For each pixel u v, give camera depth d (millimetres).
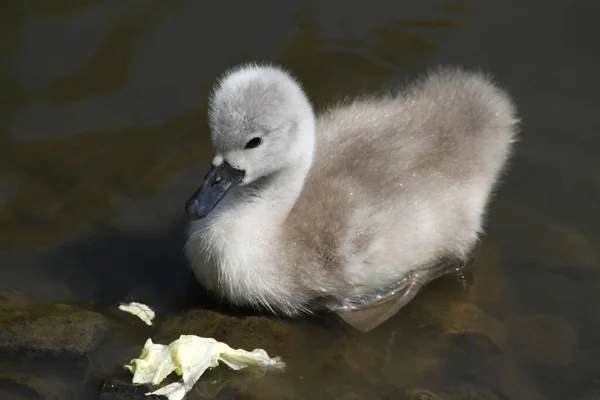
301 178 9555
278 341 9203
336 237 9305
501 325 9492
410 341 9336
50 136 11102
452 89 10516
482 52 12195
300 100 9344
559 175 10844
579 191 10688
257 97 8984
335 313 9664
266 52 12188
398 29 12516
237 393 8617
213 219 9500
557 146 11125
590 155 11031
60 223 10227
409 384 8844
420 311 9688
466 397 8695
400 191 9594
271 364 8891
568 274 9953
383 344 9297
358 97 11172
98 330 8977
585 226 10367
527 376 8977
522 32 12438
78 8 12594
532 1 12844
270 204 9531
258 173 9234
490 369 9031
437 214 9758
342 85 11781
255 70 9273
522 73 11930
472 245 10188
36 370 8602
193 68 11953
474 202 10078
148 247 10078
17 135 11078
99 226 10234
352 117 10344
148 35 12328
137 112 11422
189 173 10766
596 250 10141
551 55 12141
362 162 9703
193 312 9430
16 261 9766
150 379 8539
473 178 10070
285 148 9273
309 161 9562
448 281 10070
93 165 10828
